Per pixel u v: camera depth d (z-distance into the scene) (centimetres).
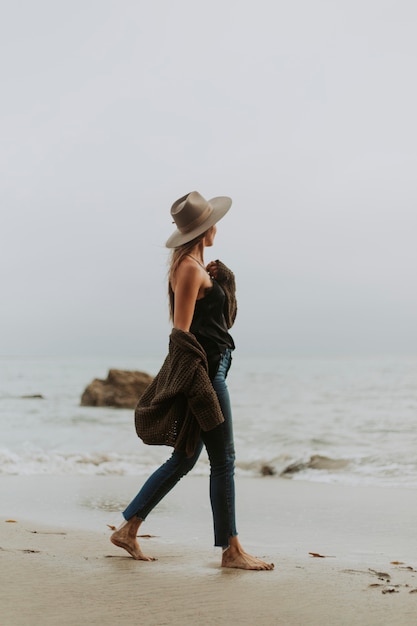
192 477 933
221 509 382
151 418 387
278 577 355
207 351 384
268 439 1451
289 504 704
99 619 270
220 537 381
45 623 262
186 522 580
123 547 397
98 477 938
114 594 309
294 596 314
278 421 1867
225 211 409
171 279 400
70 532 500
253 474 993
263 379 4522
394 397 2708
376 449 1213
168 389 378
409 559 438
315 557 433
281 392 3183
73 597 301
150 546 456
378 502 715
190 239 395
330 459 1047
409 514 637
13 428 1734
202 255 408
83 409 2286
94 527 548
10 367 8719
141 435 392
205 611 285
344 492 796
